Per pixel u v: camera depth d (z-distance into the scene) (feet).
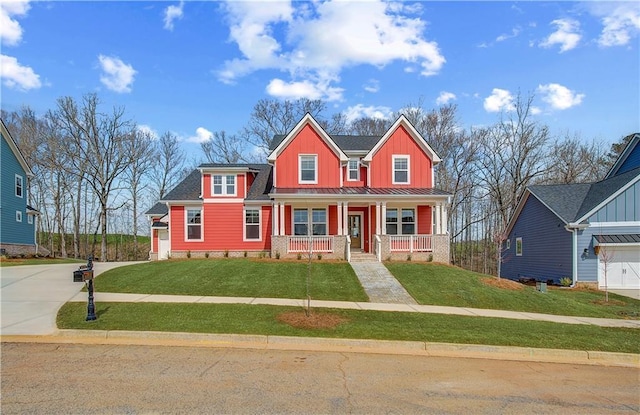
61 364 22.18
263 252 76.38
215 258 72.95
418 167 77.56
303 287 47.37
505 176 131.13
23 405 16.26
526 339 29.32
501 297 46.01
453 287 49.21
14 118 131.85
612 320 38.91
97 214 152.66
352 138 86.12
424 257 68.90
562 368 24.49
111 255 161.07
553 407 17.74
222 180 78.02
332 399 17.69
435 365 23.85
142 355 24.29
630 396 19.57
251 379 20.17
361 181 78.28
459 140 131.03
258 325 30.94
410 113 135.54
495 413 16.71
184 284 47.60
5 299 39.11
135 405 16.42
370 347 27.63
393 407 16.97
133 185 149.79
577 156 128.88
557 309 42.73
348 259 65.46
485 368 23.68
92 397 17.26
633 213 67.46
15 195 89.35
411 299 43.96
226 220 77.61
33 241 97.19
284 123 149.59
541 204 79.66
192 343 27.48
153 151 151.33
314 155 75.87
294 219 76.07
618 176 75.36
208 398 17.39
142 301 38.68
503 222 124.57
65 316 32.55
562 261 71.77
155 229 86.07
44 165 128.47
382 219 70.38
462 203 147.43
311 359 24.30
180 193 80.28
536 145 121.29
